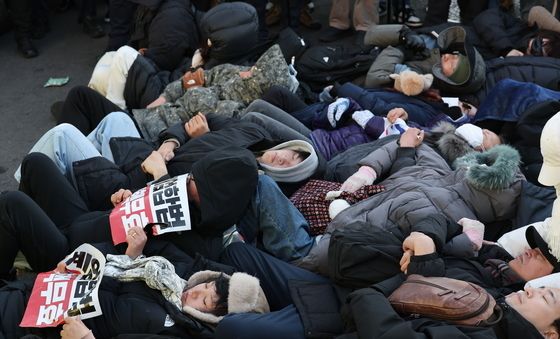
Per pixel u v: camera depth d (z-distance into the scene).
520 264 2.28
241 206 2.57
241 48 3.79
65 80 4.62
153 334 2.12
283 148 3.04
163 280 2.24
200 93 3.50
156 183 2.65
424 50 3.84
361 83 3.88
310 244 2.66
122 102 3.75
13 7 4.80
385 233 2.36
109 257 2.37
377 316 1.87
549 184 2.10
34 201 2.56
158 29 3.96
